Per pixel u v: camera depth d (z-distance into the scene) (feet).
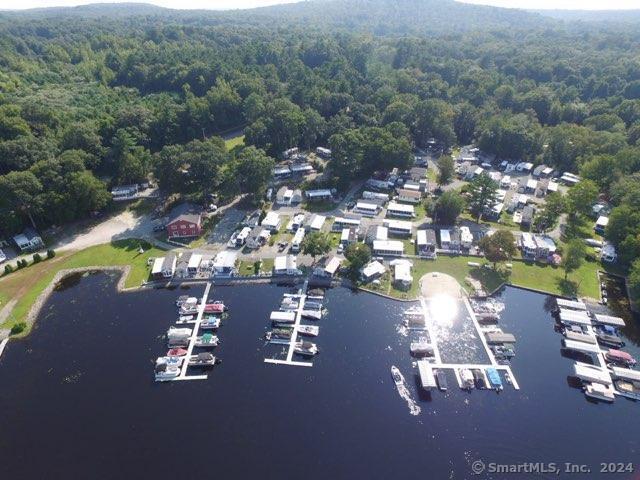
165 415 239.71
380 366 271.08
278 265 351.87
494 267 361.51
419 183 491.31
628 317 313.53
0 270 360.69
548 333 299.99
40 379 264.11
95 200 421.59
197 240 400.06
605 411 243.19
